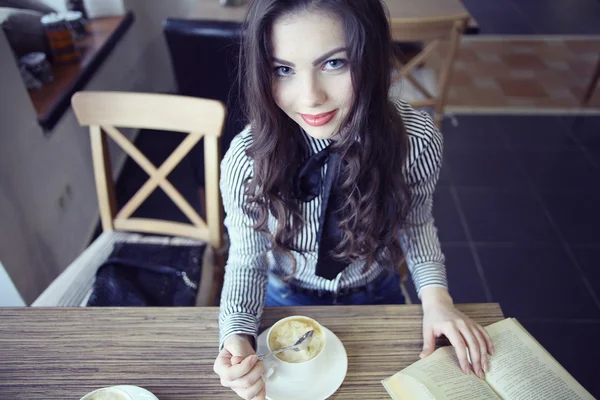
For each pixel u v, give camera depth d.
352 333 0.76
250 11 0.62
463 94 3.12
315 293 0.99
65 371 0.70
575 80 3.28
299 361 0.66
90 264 1.24
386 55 0.66
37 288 1.55
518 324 0.77
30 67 1.83
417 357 0.72
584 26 4.11
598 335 1.63
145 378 0.69
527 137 2.69
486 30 4.03
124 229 1.35
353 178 0.75
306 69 0.61
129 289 1.14
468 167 2.46
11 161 1.44
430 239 0.94
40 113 1.67
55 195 1.76
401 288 1.16
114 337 0.75
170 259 1.25
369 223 0.81
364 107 0.66
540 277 1.85
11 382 0.69
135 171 2.55
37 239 1.58
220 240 1.29
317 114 0.65
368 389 0.68
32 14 1.94
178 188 2.41
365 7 0.58
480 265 1.91
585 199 2.24
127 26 2.59
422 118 0.86
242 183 0.84
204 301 1.19
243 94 0.75
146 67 3.05
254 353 0.71
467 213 2.16
